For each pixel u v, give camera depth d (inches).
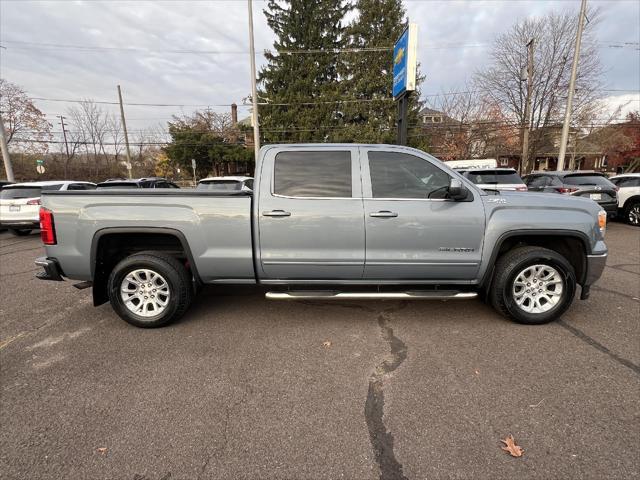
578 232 136.7
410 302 169.8
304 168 138.4
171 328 144.7
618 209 418.9
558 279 140.1
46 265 138.5
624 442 80.0
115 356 122.8
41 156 1264.8
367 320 150.3
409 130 1138.0
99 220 136.0
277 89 1105.4
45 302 180.2
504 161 1501.0
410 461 76.2
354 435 84.0
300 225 135.7
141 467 75.4
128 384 105.9
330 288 149.0
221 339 134.6
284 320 151.4
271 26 1104.2
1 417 91.6
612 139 1341.0
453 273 140.5
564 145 607.5
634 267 229.0
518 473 72.5
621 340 128.8
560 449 78.5
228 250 138.5
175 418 90.7
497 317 150.9
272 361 118.3
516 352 121.3
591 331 136.3
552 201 139.7
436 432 84.6
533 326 141.6
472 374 108.7
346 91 1098.7
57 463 76.5
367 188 137.3
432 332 137.7
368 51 1062.4
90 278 140.9
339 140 1056.8
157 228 136.6
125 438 83.8
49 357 122.7
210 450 79.9
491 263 138.9
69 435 85.0
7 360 121.0
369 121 1079.0
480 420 88.3
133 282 143.0
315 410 93.3
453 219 135.6
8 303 179.2
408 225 135.6
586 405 93.0
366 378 107.7
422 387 102.5
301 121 1067.9
